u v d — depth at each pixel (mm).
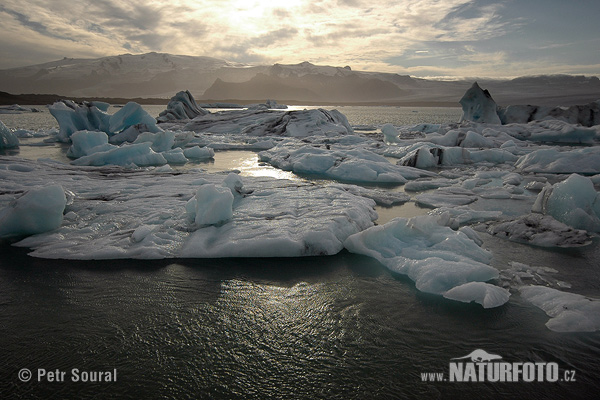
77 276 3836
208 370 2455
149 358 2568
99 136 14539
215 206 5125
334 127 21906
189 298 3416
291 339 2803
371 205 6848
